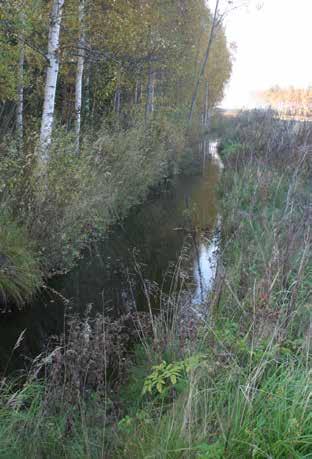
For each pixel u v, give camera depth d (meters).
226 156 16.94
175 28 18.47
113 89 12.86
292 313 3.96
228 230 8.32
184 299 5.14
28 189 6.91
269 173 9.18
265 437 2.72
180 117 22.00
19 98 10.28
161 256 8.46
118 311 6.11
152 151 14.52
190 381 3.09
